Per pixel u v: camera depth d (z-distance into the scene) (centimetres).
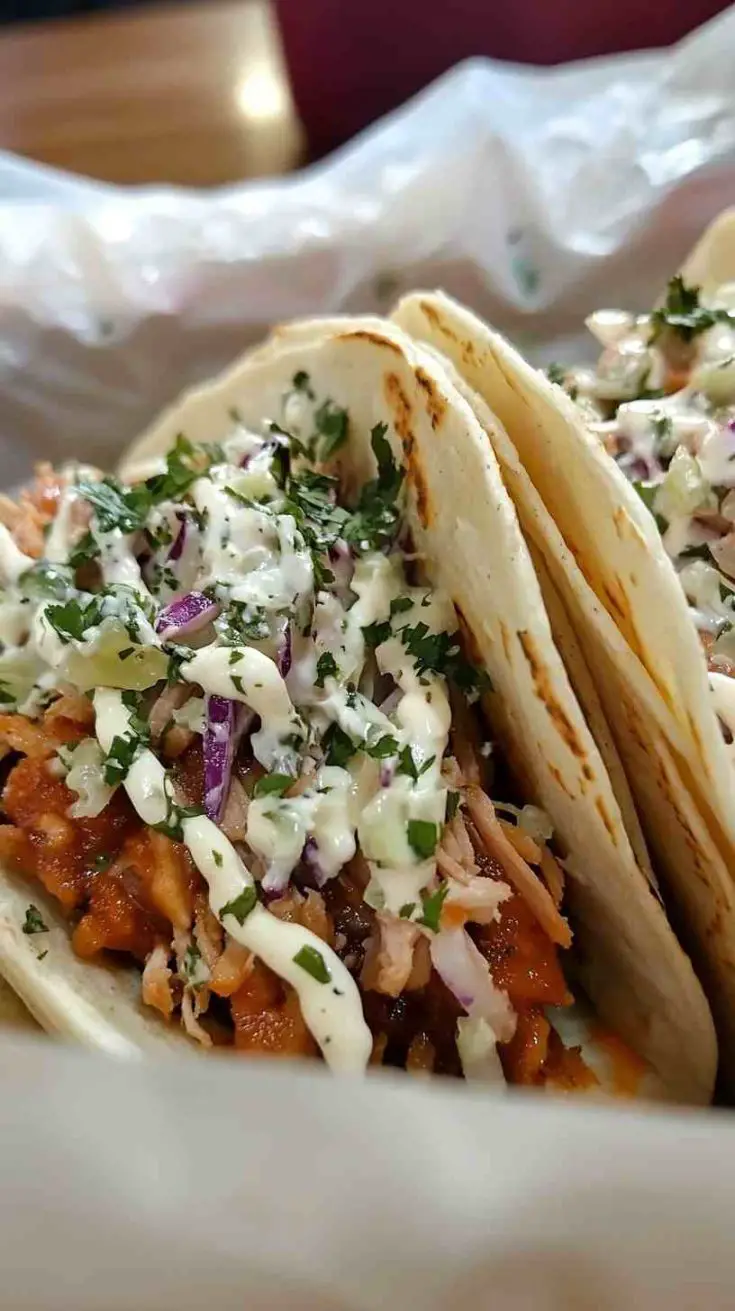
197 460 26
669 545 24
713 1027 22
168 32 46
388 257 33
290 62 39
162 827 21
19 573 24
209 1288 16
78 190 34
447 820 21
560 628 22
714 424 25
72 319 33
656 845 23
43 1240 16
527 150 32
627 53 39
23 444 35
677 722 20
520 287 33
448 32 38
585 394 27
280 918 21
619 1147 15
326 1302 16
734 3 37
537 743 21
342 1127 15
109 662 22
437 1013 22
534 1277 16
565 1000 22
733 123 32
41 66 45
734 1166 16
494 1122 15
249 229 33
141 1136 15
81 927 22
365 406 24
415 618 23
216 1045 21
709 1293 16
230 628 22
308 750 22
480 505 21
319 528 24
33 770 23
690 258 31
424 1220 16
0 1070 15
